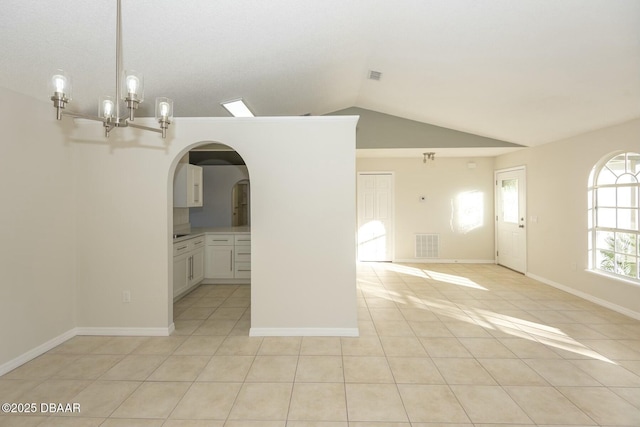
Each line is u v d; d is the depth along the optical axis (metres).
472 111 4.80
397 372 2.69
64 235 3.27
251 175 3.42
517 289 5.09
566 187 4.88
